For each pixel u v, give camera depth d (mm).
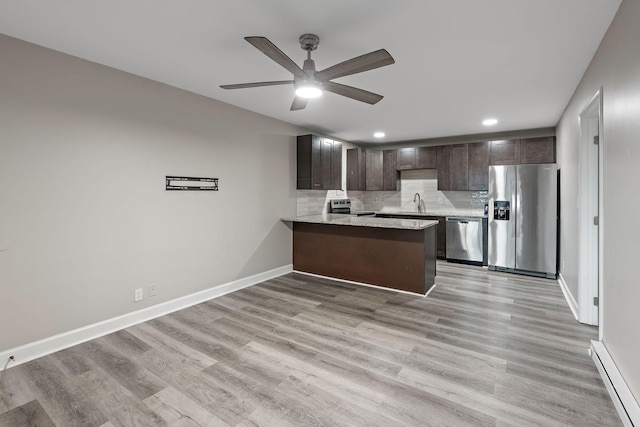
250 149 4160
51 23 2082
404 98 3607
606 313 2215
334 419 1750
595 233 2898
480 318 3100
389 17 1998
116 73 2812
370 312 3264
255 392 1981
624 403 1676
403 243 3918
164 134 3193
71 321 2592
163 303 3236
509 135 5523
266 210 4441
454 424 1703
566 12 1931
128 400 1907
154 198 3133
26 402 1889
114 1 1843
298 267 4902
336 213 5898
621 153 1864
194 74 2938
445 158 5898
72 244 2584
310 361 2336
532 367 2238
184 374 2172
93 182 2693
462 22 2049
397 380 2098
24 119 2314
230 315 3197
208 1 1844
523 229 4668
